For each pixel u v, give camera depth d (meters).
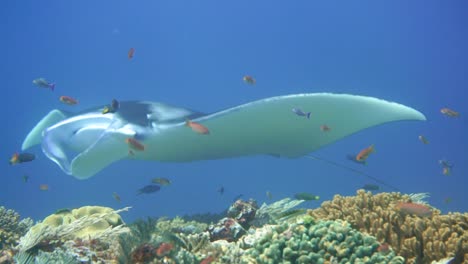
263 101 6.77
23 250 4.23
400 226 4.16
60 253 3.91
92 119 8.71
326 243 3.54
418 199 6.39
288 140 7.57
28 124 73.38
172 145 7.67
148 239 4.10
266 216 5.73
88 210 5.73
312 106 6.83
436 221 4.16
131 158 8.39
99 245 4.55
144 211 30.70
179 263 3.61
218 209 32.44
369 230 4.28
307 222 3.88
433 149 58.75
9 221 6.18
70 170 7.81
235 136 7.36
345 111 6.86
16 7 76.31
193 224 5.89
